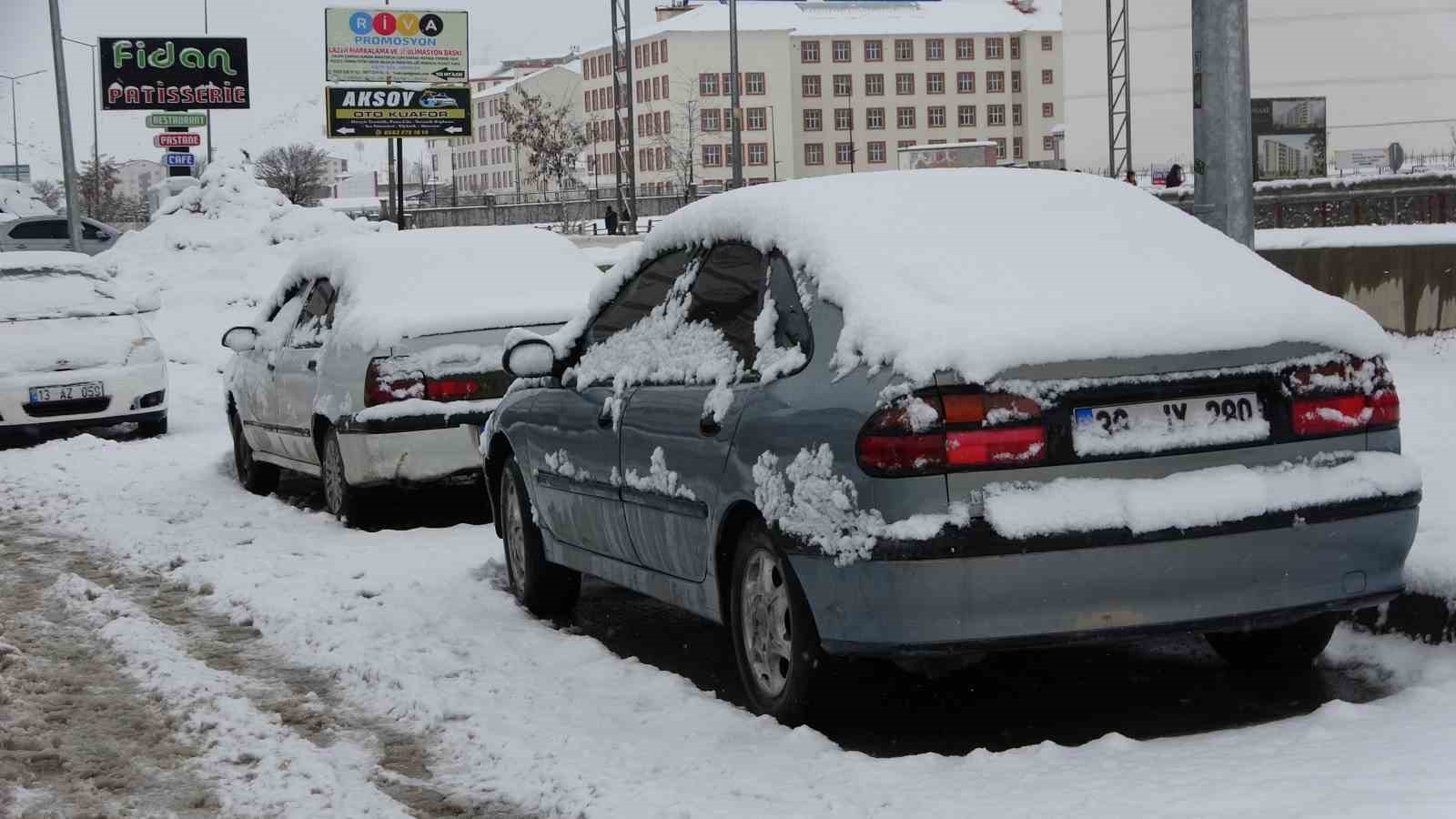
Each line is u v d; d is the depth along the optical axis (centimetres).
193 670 670
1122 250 544
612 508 646
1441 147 10425
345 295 1064
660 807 455
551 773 501
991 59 15012
